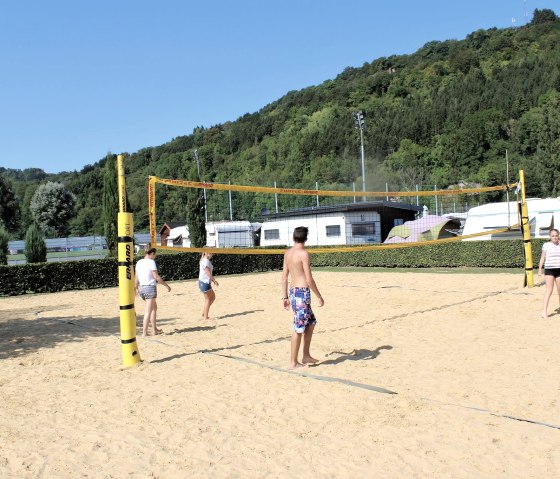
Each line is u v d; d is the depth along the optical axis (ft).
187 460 12.19
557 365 18.98
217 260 74.69
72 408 16.31
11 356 24.44
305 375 18.83
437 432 13.25
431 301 37.06
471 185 193.47
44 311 40.91
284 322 31.24
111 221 70.69
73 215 216.95
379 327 27.86
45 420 15.29
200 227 78.84
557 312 29.58
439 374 18.44
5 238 68.64
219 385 18.08
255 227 104.22
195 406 15.99
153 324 28.27
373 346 23.35
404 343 23.75
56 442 13.60
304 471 11.42
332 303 38.50
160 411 15.66
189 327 30.32
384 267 76.54
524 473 11.00
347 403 15.66
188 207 79.15
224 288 53.42
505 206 70.95
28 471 11.93
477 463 11.51
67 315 37.99
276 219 96.27
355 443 12.79
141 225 179.73
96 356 23.65
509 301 34.50
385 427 13.70
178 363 21.40
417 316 30.78
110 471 11.78
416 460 11.75
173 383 18.62
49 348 25.95
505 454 11.91
